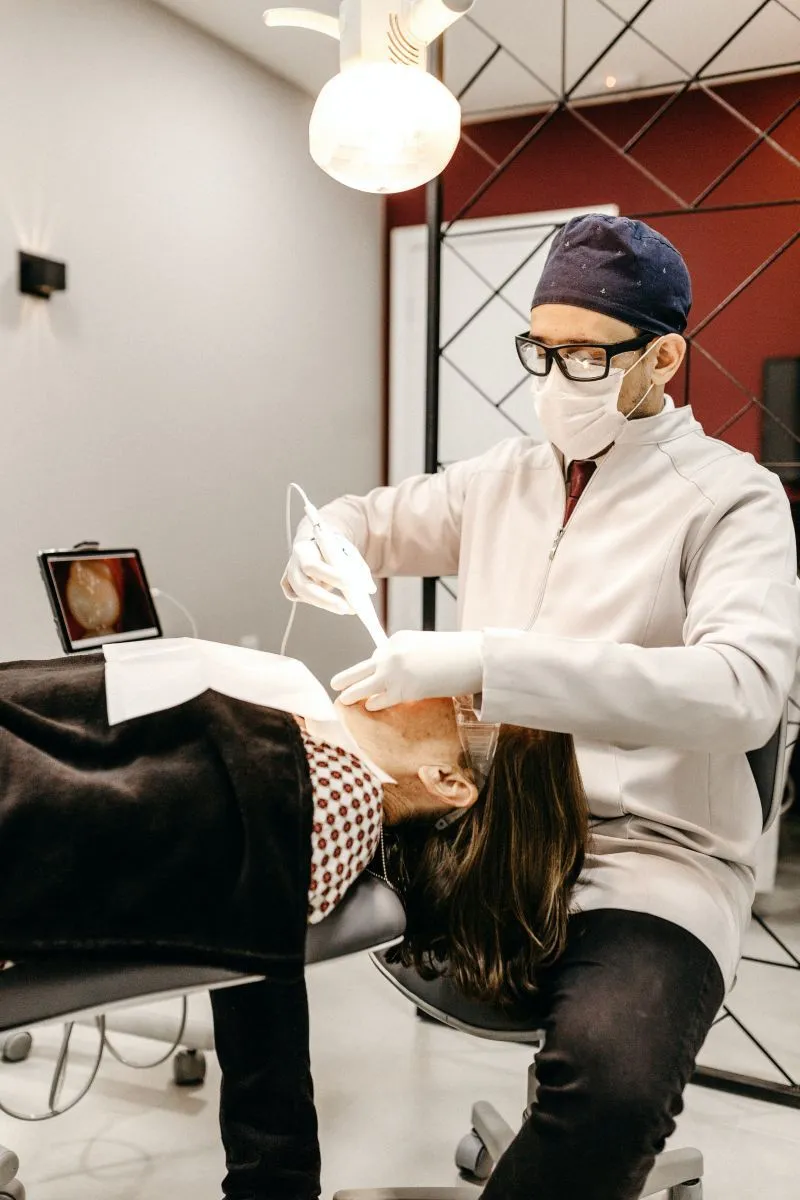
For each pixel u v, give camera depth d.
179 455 2.85
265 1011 1.01
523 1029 0.96
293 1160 1.03
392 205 3.90
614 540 1.19
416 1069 1.72
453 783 0.97
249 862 0.77
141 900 0.76
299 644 3.47
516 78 3.18
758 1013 1.95
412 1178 1.42
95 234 2.49
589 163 3.41
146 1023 1.69
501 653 0.89
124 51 2.56
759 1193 1.40
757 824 1.13
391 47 1.04
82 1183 1.40
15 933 0.73
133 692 0.85
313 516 1.28
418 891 0.99
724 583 1.03
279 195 3.25
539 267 3.53
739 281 3.21
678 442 1.21
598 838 1.10
